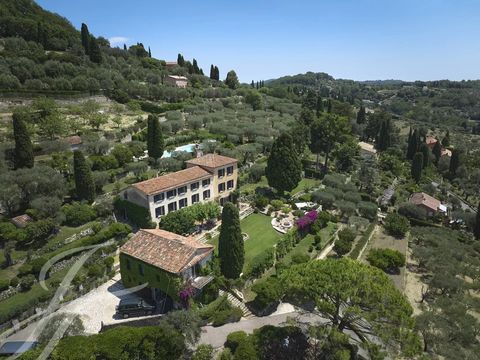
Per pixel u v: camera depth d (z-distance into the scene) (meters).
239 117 112.50
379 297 27.34
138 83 120.31
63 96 97.00
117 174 60.75
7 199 43.47
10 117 75.12
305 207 62.28
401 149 124.25
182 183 52.75
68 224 45.91
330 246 53.88
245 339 31.59
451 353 31.05
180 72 162.12
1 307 33.06
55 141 63.44
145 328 29.53
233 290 39.78
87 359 26.59
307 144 102.94
